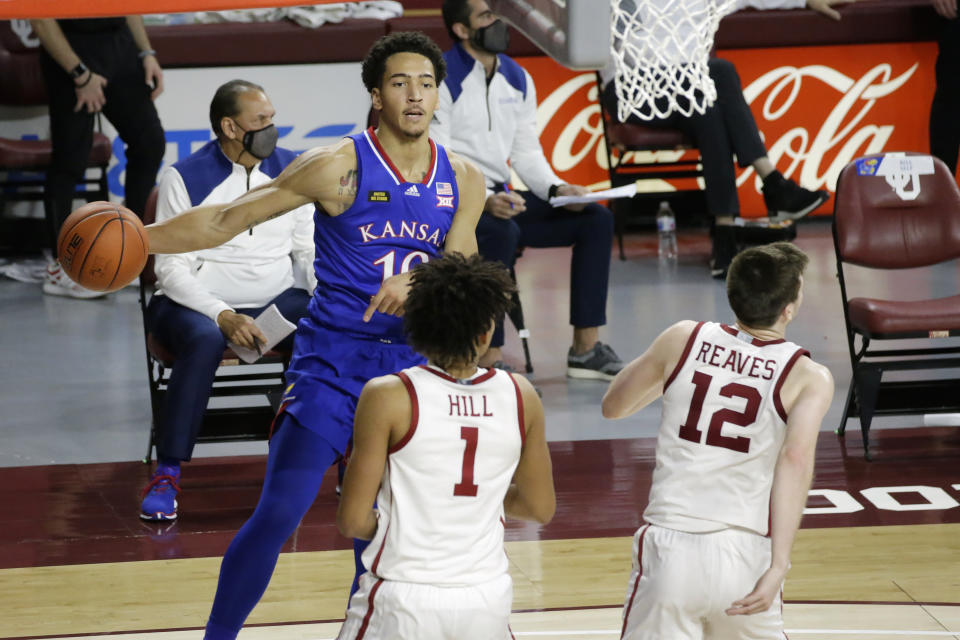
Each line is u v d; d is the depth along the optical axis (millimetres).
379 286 8195
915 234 14117
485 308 6270
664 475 7211
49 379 16328
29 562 10664
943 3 23109
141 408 15156
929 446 13547
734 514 6957
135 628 9391
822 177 25328
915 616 9422
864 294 20141
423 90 7871
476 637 6219
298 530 11422
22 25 22328
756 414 7008
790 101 24828
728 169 21031
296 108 22609
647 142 21641
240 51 22266
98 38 20016
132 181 21047
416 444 6215
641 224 26438
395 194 8023
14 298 20953
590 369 16203
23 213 23203
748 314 7203
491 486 6324
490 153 15484
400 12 23984
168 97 22391
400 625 6152
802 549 10805
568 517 11641
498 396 6383
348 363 8266
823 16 24266
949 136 23578
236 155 12055
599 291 16000
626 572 10375
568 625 9328
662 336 7477
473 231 8391
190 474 13109
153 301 12469
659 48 9070
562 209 15922
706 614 6945
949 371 16078
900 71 24922
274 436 8297
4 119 22844
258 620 9508
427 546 6207
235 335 11578
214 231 8117
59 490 12469
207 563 10648
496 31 14859
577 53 5121
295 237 12672
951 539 10953
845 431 14125
